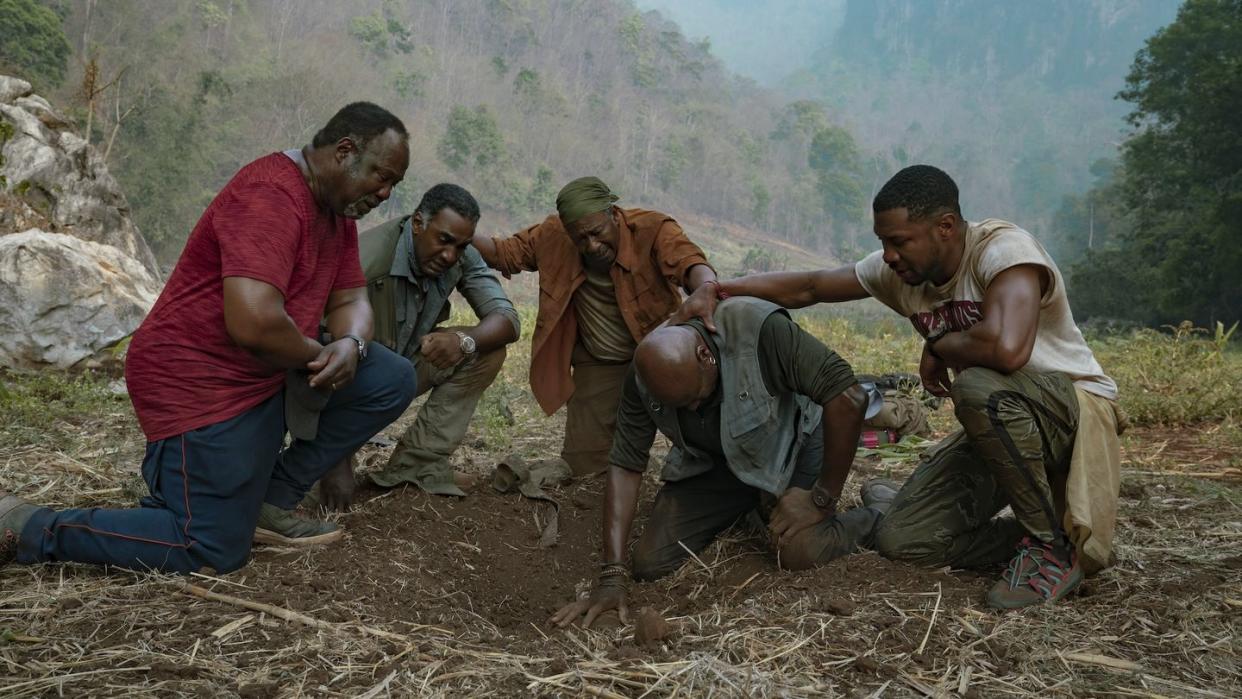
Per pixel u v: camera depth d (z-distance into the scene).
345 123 3.12
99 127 45.94
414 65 111.62
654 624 2.87
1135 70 36.41
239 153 66.38
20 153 8.16
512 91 122.19
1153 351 9.39
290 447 3.64
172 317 3.14
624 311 4.46
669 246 4.37
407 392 3.63
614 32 161.50
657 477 4.69
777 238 132.75
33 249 6.99
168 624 2.79
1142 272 41.31
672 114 148.38
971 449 3.40
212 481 3.13
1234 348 14.98
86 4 64.38
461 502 4.29
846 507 4.36
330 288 3.47
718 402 3.55
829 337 13.76
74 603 2.88
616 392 4.72
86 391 6.28
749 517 3.97
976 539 3.42
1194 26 34.06
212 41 88.81
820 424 3.84
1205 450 5.83
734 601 3.36
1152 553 3.58
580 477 4.75
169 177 50.34
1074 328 3.30
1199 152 34.00
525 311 13.64
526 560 3.94
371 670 2.60
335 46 98.44
